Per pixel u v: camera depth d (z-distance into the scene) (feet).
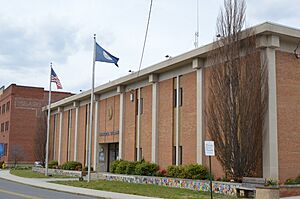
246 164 73.41
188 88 96.99
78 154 156.76
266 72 74.95
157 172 101.14
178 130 99.60
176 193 75.41
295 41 79.10
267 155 73.26
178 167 91.81
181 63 97.19
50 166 168.45
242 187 69.10
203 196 70.64
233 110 75.56
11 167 213.46
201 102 90.33
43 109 196.24
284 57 78.38
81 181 108.68
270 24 73.72
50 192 82.58
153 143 107.86
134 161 113.09
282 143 75.82
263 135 74.28
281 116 76.43
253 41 75.25
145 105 115.24
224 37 79.10
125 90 127.13
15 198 68.39
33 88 230.89
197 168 85.81
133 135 120.26
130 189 84.17
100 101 143.74
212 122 78.69
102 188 87.66
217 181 77.61
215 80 79.10
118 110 130.11
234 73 76.33
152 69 106.83
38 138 193.26
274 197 60.39
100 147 141.69
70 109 169.68
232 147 74.90
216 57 79.82
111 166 118.83
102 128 140.26
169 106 103.81
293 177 76.07
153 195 72.90
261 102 74.33
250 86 74.28
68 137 169.27
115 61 107.65
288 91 77.97
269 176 72.43
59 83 135.33
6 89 239.50
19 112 225.56
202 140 89.30
